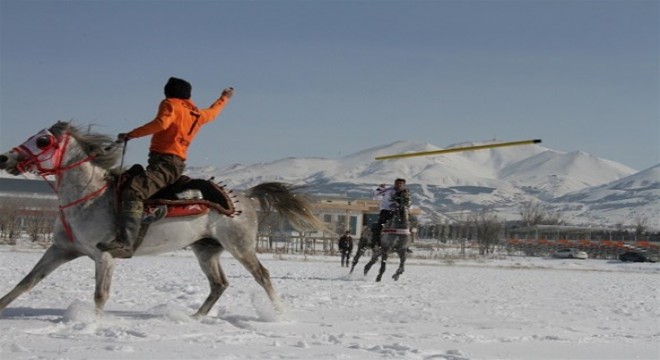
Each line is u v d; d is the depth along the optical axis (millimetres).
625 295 21844
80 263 26859
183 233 11445
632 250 71312
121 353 8188
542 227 101562
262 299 13961
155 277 21578
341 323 11797
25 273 21250
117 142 10891
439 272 32312
